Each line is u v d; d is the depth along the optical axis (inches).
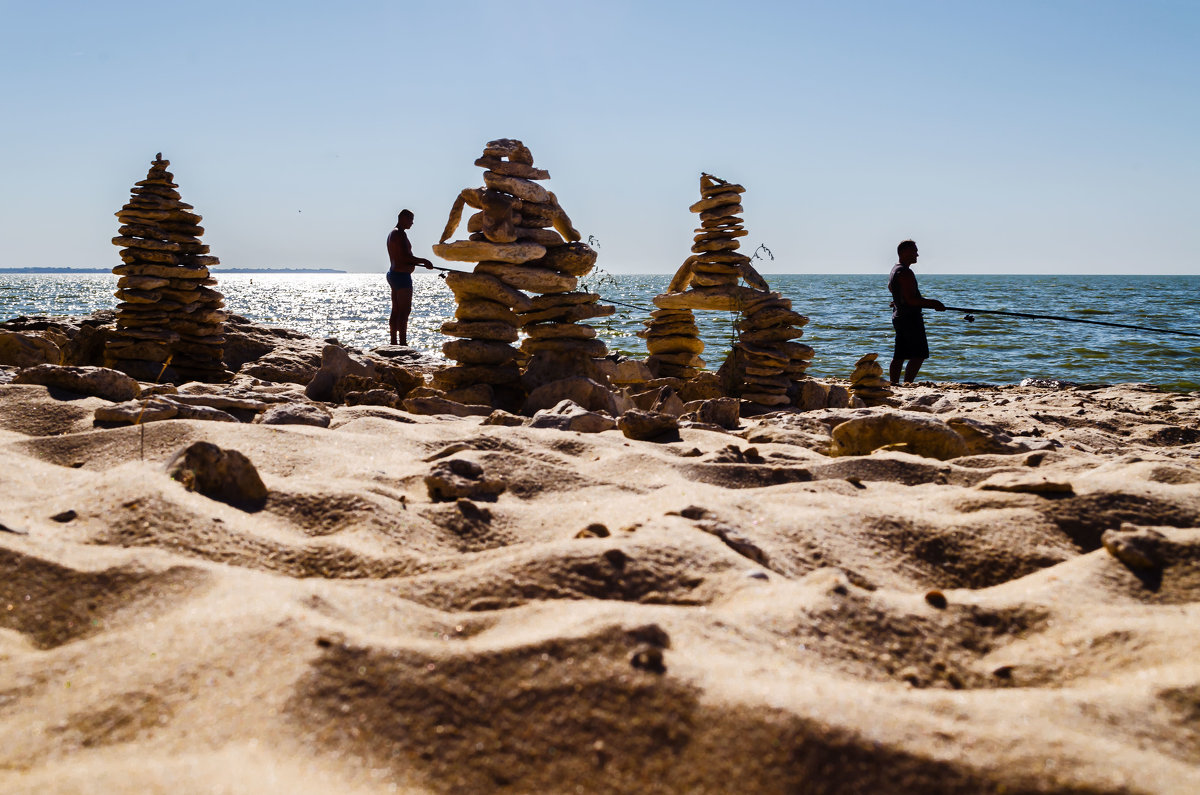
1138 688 72.1
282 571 97.4
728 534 104.7
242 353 378.6
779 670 72.9
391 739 63.6
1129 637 81.4
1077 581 96.7
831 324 994.7
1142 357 640.4
